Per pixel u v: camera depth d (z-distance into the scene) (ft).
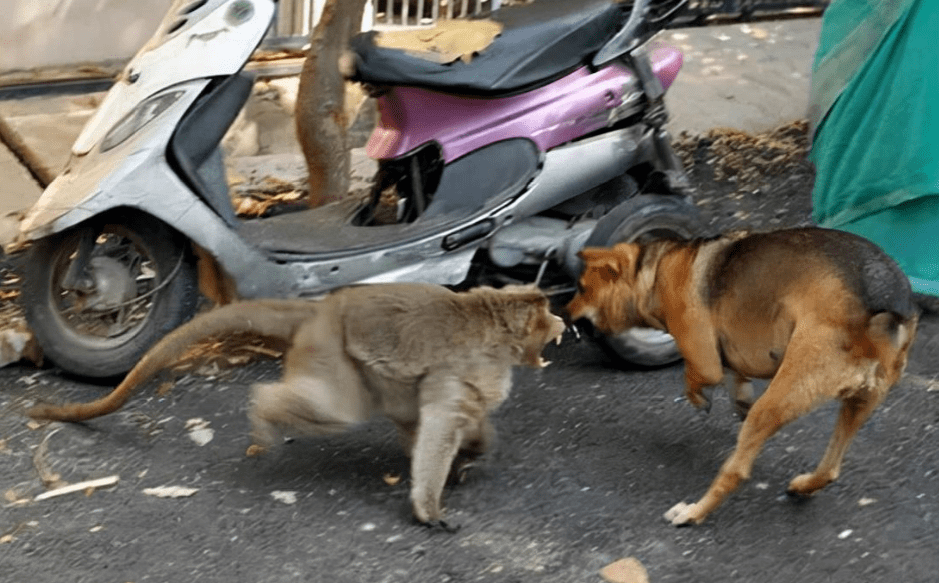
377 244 19.12
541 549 16.93
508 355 17.20
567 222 19.90
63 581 16.49
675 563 16.79
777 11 26.37
